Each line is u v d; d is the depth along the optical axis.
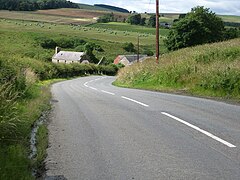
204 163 6.29
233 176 5.60
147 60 36.09
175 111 12.28
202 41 54.91
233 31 64.69
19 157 6.37
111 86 31.84
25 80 17.05
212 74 19.95
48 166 6.32
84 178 5.67
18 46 128.75
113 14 196.38
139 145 7.63
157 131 8.98
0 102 8.08
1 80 13.21
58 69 57.28
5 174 5.44
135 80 30.56
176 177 5.60
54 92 22.91
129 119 10.83
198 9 56.72
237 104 14.06
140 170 5.98
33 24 176.12
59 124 10.17
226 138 8.10
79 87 30.08
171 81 24.19
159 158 6.65
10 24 169.00
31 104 13.03
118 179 5.58
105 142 7.95
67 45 149.00
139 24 183.25
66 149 7.42
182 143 7.73
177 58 29.06
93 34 169.38
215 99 16.12
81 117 11.38
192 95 18.50
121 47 150.62
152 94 19.34
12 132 7.84
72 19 191.75
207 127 9.36
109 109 13.12
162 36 138.88
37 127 9.73
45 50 135.75
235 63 20.34
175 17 156.12
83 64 80.19
